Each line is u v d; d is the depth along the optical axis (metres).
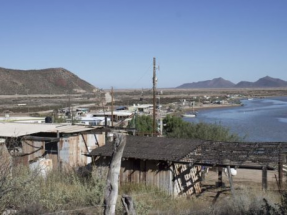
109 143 22.45
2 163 10.30
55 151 22.92
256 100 189.50
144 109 79.38
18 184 10.65
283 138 53.31
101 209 10.73
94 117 49.75
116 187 8.68
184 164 21.03
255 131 61.69
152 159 19.34
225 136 35.12
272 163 18.42
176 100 156.12
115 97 180.00
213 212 12.54
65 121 41.94
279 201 13.48
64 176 17.73
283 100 189.75
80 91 186.50
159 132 36.50
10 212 9.95
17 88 181.00
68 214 10.61
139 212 11.13
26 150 21.95
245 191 17.38
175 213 12.88
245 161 18.81
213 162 18.98
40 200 10.84
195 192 22.00
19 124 25.94
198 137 35.09
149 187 19.39
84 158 24.64
